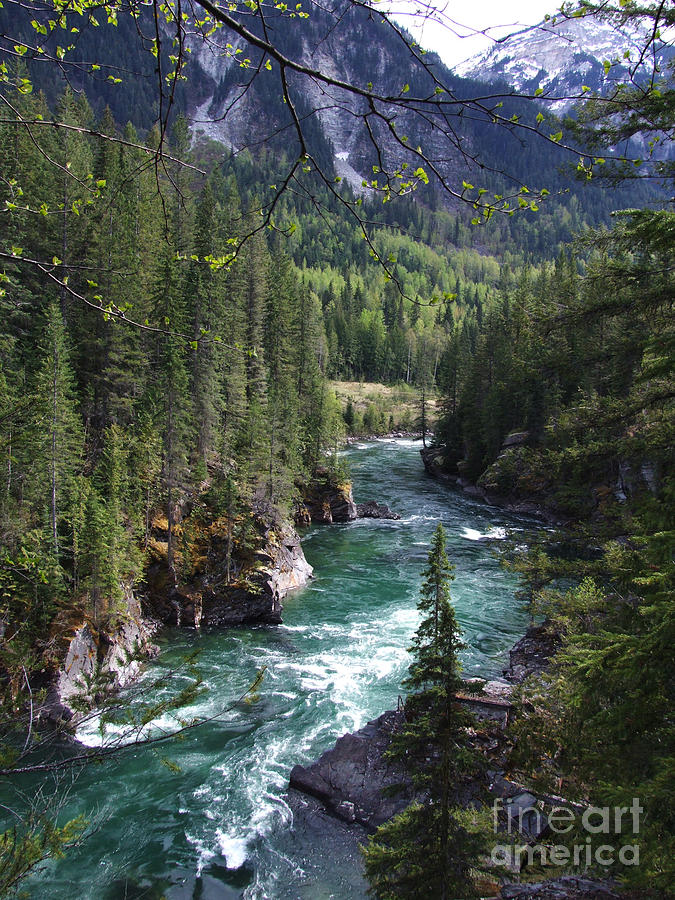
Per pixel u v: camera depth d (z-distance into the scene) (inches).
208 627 1263.5
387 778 753.6
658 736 337.1
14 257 183.8
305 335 2728.8
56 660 830.5
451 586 1503.4
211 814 730.2
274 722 921.5
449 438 3122.5
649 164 346.3
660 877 267.3
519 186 162.2
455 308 6688.0
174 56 166.4
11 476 552.4
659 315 417.4
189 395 1626.5
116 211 1546.5
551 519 2142.0
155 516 1413.6
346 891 624.7
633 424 451.2
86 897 615.8
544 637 1108.5
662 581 334.0
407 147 159.8
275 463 1627.7
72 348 1425.9
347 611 1363.2
